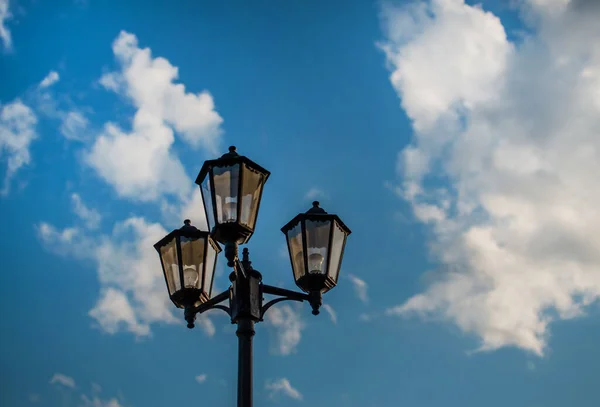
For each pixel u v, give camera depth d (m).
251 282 8.35
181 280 8.68
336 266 8.70
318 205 8.98
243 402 7.76
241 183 7.91
